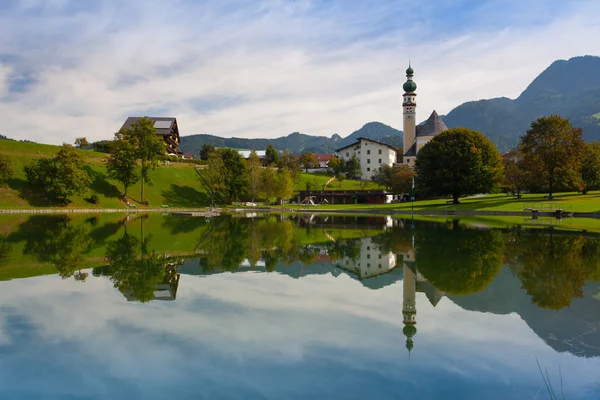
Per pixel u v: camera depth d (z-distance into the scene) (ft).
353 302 45.39
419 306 43.73
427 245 91.76
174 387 26.53
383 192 362.94
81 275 59.00
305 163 584.40
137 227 140.46
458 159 253.03
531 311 41.65
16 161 268.82
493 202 245.86
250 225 153.17
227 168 338.34
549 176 229.66
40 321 38.96
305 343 33.47
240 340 34.17
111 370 28.96
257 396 25.35
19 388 26.63
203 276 58.75
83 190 254.27
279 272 61.77
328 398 25.07
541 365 29.55
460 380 27.40
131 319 39.50
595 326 37.47
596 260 69.67
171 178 341.62
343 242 98.73
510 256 74.74
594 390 26.18
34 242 95.81
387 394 25.55
